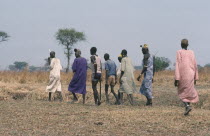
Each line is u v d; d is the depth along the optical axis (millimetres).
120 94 40594
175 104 39562
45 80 66062
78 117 27891
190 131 22875
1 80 61562
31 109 32625
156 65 110125
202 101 38469
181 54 28297
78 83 39656
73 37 189750
